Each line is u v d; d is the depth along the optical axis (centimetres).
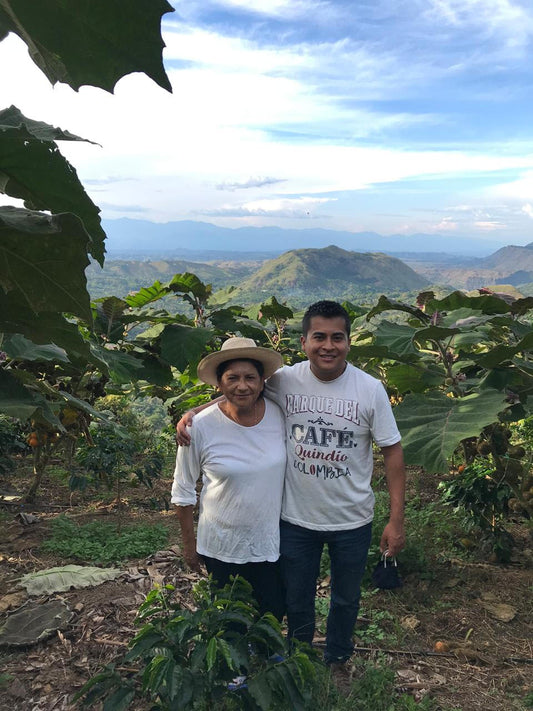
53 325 200
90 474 698
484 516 472
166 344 566
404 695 304
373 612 400
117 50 108
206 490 299
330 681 311
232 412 297
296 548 308
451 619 393
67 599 403
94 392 577
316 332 289
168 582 432
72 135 158
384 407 299
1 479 717
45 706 295
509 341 545
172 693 229
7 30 109
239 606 264
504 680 326
